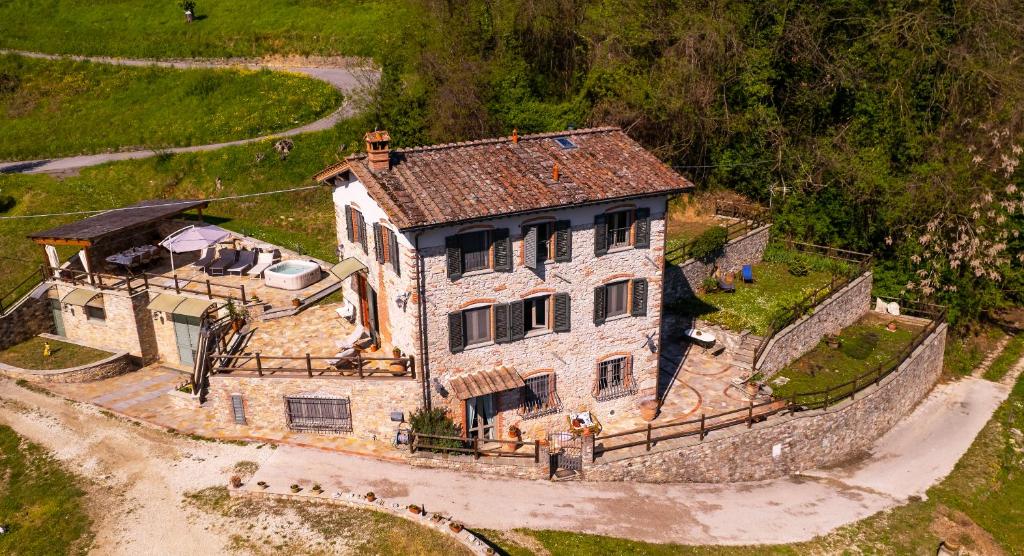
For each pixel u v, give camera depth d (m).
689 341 36.56
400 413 26.88
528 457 26.75
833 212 46.12
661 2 48.81
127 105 60.34
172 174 51.56
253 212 49.12
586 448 26.52
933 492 29.95
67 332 37.56
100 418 30.19
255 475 25.62
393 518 23.64
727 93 49.12
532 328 27.53
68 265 38.34
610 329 28.66
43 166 52.28
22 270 41.59
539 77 52.47
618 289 28.52
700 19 47.16
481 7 49.72
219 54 67.50
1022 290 47.16
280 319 33.75
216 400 28.25
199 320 34.66
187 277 38.22
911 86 46.94
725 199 50.66
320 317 33.94
